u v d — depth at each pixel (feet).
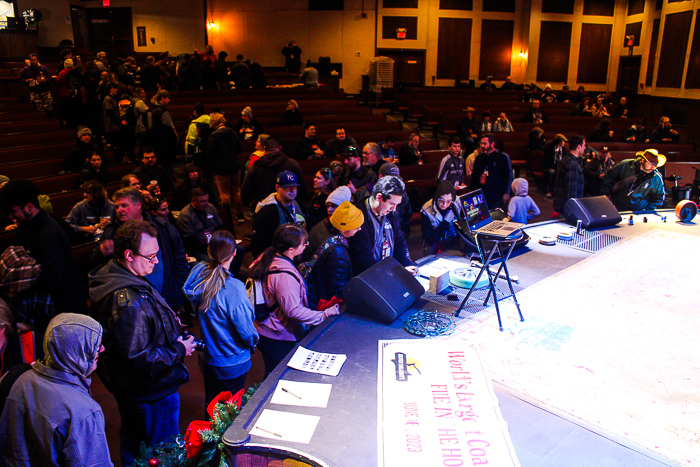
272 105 45.34
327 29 72.74
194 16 70.95
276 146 19.67
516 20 74.38
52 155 29.43
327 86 65.51
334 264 11.52
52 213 18.71
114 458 10.85
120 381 8.78
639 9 70.08
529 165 36.65
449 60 74.54
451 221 15.34
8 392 7.07
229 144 26.00
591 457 6.40
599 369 8.36
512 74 75.56
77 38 69.92
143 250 8.56
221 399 8.39
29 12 63.52
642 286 11.68
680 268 12.76
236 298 9.68
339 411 7.21
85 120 35.37
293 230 10.67
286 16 72.38
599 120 50.62
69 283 12.64
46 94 40.57
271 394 7.60
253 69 55.72
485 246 13.26
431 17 72.79
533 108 49.24
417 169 30.04
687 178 33.99
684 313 10.37
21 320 12.01
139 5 70.79
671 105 60.44
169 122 29.68
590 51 74.69
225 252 9.70
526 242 14.47
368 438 6.67
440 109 51.98
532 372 8.23
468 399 7.43
